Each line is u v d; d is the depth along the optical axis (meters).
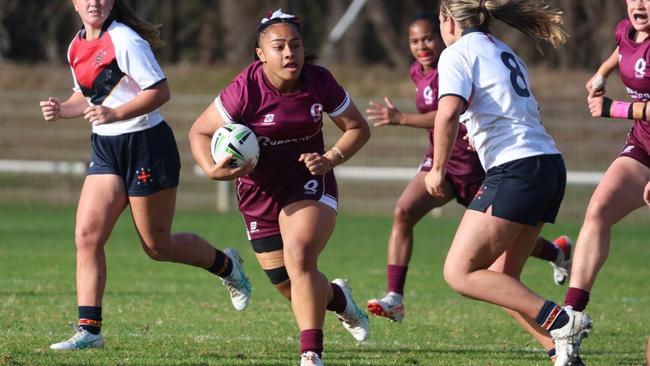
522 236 22.92
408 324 31.59
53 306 33.06
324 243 22.16
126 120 24.41
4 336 26.86
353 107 22.86
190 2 118.00
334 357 24.91
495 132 21.80
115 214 25.03
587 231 23.34
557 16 23.08
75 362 22.59
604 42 102.19
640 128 24.30
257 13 113.94
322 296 21.80
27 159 79.12
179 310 33.25
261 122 22.38
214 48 112.62
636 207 23.86
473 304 36.41
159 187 25.16
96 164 25.17
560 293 39.53
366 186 74.25
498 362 24.41
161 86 24.38
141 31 25.41
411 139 75.06
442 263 49.12
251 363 23.09
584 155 73.50
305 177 22.78
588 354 26.34
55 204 76.62
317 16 117.12
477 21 22.78
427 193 31.22
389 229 64.25
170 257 26.78
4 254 48.94
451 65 21.64
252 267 46.66
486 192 21.72
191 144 22.70
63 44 116.81
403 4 117.94
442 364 23.98
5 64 97.38
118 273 43.19
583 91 84.81
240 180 23.53
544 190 21.53
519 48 103.50
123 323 30.20
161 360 23.17
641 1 23.66
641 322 32.41
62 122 78.88
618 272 46.91
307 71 22.58
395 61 113.56
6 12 115.56
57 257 48.06
